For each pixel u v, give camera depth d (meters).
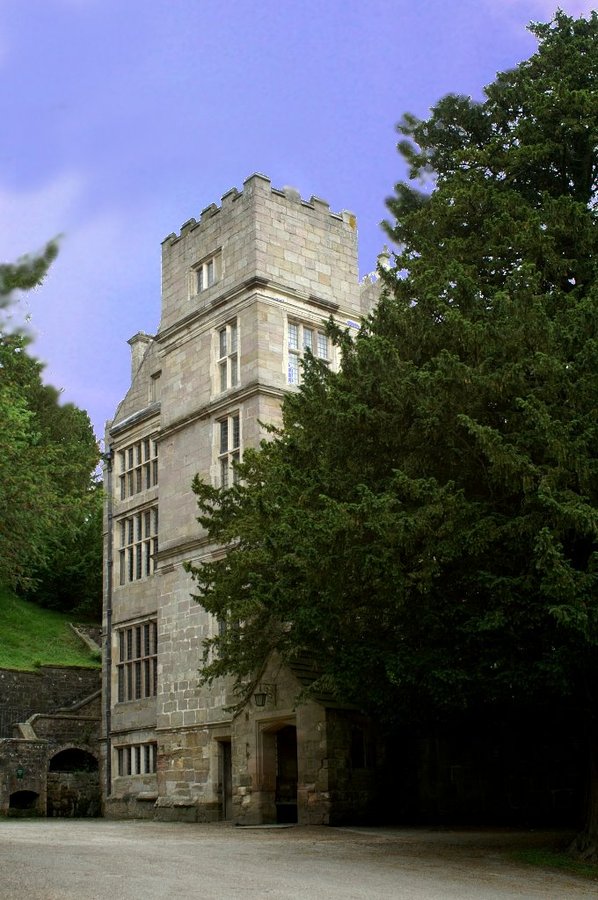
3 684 39.38
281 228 29.94
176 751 28.64
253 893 11.43
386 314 18.02
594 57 20.12
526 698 16.09
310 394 18.77
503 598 14.31
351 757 23.28
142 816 31.22
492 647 15.13
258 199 29.56
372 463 16.64
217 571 22.73
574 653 14.36
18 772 33.19
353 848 17.20
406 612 15.35
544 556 13.25
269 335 28.70
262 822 24.20
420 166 22.00
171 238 32.88
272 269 29.30
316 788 22.92
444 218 19.33
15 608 48.34
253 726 24.92
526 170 19.55
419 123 22.00
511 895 12.23
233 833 21.25
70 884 11.45
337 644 16.36
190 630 29.00
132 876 12.48
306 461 18.25
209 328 30.42
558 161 19.38
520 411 15.08
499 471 14.43
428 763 24.55
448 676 14.80
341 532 14.71
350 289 31.38
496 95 21.20
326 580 15.31
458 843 18.08
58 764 36.59
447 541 14.44
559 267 17.42
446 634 15.56
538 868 14.74
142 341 39.09
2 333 15.18
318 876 13.36
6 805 32.66
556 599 13.62
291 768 27.97
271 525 18.25
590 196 19.48
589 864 15.09
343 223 31.89
